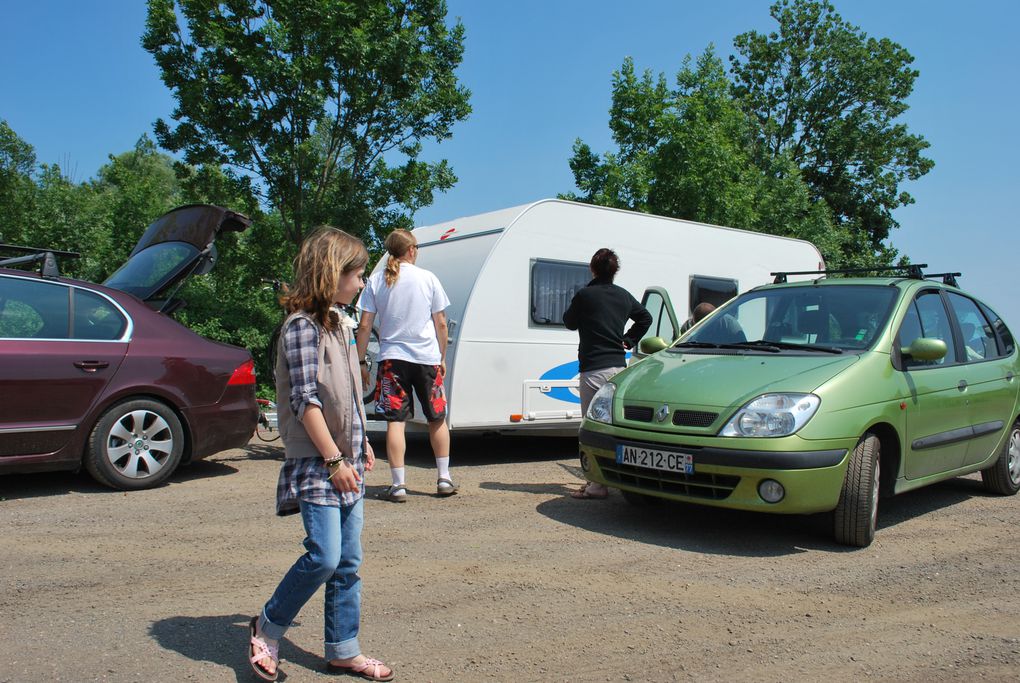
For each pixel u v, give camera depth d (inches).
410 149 633.6
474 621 145.5
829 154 1293.1
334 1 563.2
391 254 244.7
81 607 147.9
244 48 568.4
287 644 133.8
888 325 220.4
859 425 193.8
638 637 139.3
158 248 298.0
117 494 240.5
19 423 224.4
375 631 140.1
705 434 193.2
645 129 824.3
